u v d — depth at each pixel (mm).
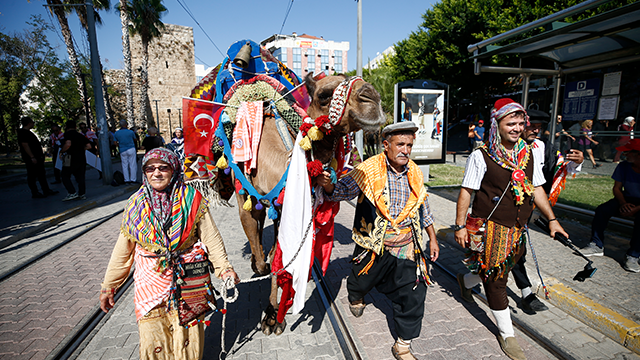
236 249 5031
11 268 4363
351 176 2668
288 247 2473
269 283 3924
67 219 6754
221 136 3020
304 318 3219
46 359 2633
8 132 26422
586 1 3344
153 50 34969
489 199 2625
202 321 2203
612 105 5215
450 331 2982
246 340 2898
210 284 2207
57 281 4023
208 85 3268
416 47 19203
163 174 1989
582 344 2754
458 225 2828
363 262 2760
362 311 3201
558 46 4887
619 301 3164
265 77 3141
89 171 14547
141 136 27344
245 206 2920
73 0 20141
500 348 2746
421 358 2646
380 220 2594
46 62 25922
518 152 2613
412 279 2516
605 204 4137
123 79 34812
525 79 5793
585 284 3484
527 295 3193
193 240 2160
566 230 5094
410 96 8320
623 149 3844
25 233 5633
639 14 3730
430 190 8367
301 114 2820
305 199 2436
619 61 4934
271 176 2766
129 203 2029
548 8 12055
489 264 2627
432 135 8656
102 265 4488
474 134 16359
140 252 2055
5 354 2709
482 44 4805
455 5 16359
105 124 10359
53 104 26484
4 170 14336
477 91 20688
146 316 2043
